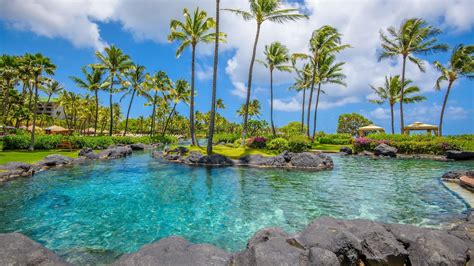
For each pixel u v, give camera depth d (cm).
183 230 707
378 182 1334
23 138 2530
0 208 880
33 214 823
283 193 1105
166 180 1366
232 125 9050
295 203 958
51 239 645
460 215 805
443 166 1908
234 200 996
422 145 2600
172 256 448
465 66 3312
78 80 4128
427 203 944
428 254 455
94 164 1948
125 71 4225
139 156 2588
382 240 492
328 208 897
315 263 414
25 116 5147
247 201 983
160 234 680
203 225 743
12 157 1944
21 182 1280
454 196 1032
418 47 3359
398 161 2256
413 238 511
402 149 2694
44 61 2611
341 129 7556
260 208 898
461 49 3366
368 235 507
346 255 467
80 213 838
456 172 1345
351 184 1283
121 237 660
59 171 1612
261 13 2452
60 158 1916
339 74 3831
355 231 531
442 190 1138
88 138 2994
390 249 476
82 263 529
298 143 2394
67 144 2727
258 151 2300
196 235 675
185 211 866
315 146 3634
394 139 3000
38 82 2742
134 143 3775
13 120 5888
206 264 428
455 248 467
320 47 3456
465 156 2286
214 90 2225
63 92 6562
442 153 2509
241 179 1402
